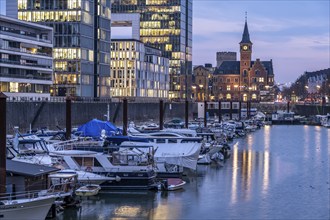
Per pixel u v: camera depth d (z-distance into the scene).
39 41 152.50
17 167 50.66
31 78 148.12
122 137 77.06
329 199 62.31
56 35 175.88
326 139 142.75
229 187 68.56
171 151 74.75
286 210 56.97
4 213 45.16
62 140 83.62
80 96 173.00
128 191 63.84
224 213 55.47
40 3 176.50
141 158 64.56
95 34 186.75
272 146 121.94
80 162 64.69
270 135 158.12
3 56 137.25
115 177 63.53
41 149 70.38
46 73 156.50
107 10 193.25
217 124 150.88
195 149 75.38
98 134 87.62
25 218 46.62
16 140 69.56
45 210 48.00
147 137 85.81
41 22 176.25
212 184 70.50
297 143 130.12
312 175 78.62
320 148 117.88
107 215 53.75
